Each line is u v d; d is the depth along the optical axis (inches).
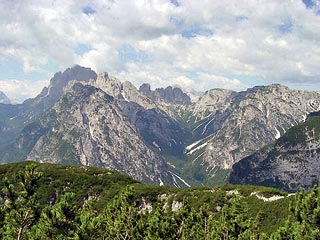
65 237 1483.8
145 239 2112.5
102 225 1744.6
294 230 1608.0
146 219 2258.9
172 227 2268.7
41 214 1486.2
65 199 1503.4
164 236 2213.3
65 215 1487.5
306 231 1508.4
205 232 2655.0
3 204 1460.4
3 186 1451.8
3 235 1472.7
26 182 1465.3
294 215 1657.2
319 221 1502.2
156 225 2212.1
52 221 1469.0
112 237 2058.3
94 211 2161.7
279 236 1678.2
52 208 1502.2
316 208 1508.4
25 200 1456.7
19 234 1476.4
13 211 1448.1
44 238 1477.6
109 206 2176.4
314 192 1577.3
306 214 1544.0
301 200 1620.3
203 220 2805.1
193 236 2554.1
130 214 2118.6
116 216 2137.1
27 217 1462.8
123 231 2078.0
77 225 1496.1
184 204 2778.1
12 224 1460.4
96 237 1530.5
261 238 2272.4
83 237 1461.6
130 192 2194.9
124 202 2150.6
